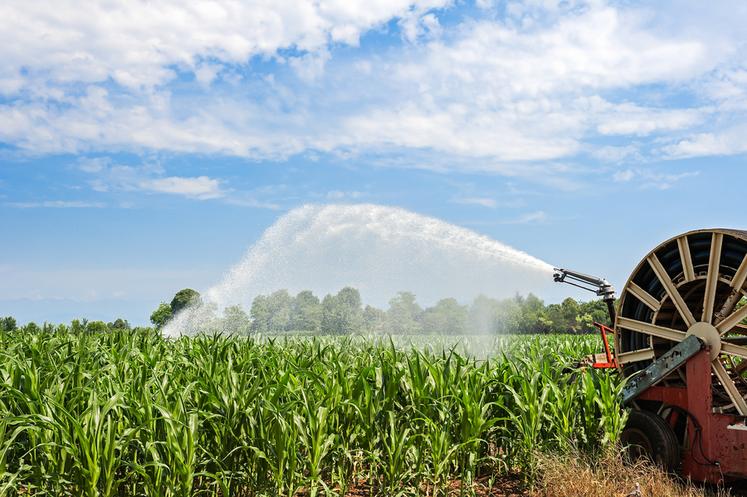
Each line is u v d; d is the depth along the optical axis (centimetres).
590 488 683
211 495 657
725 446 730
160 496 593
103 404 641
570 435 784
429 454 724
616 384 874
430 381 773
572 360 1016
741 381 844
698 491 727
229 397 667
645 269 859
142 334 1357
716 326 750
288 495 633
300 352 1066
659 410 824
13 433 629
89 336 1329
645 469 735
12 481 589
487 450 810
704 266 778
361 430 727
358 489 738
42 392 703
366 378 759
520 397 784
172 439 587
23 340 1212
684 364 783
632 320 859
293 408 661
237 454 663
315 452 643
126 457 626
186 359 949
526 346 1484
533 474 740
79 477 581
